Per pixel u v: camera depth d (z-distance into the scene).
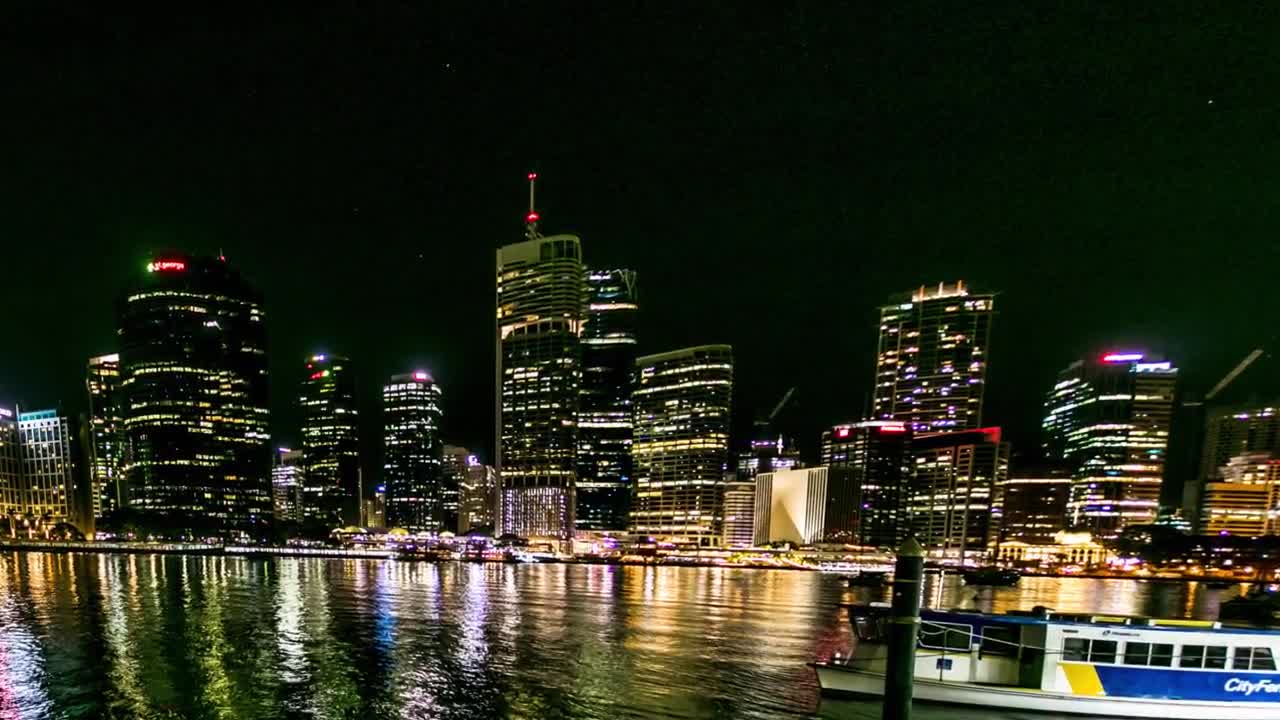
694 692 50.47
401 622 84.75
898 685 26.70
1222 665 39.50
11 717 44.97
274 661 60.62
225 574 173.88
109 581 143.38
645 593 135.50
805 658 63.28
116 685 52.19
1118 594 191.50
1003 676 41.50
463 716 45.19
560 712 45.84
